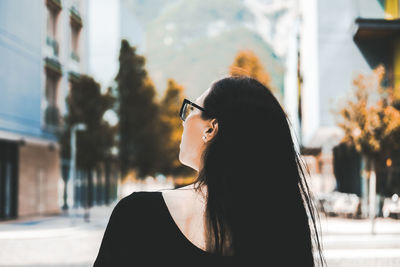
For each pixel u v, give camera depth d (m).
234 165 1.14
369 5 23.73
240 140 1.16
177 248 1.12
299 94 35.97
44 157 27.44
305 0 30.89
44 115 27.94
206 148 1.19
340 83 24.50
